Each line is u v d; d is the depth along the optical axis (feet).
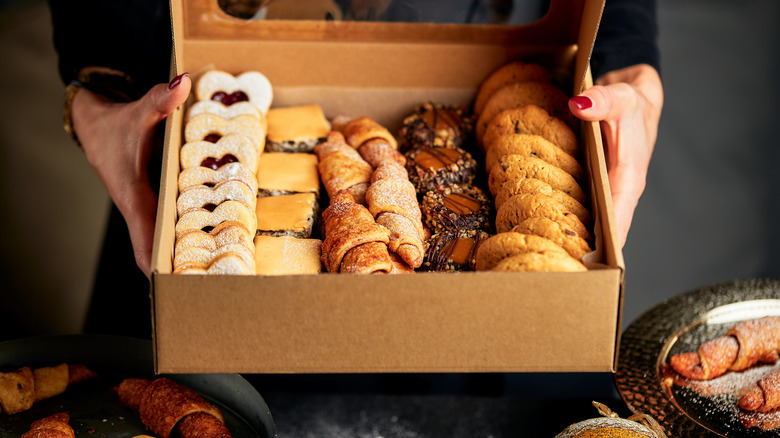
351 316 2.79
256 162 3.34
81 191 5.91
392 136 3.56
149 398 3.02
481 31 3.54
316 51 3.56
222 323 2.79
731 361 3.12
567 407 3.23
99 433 2.98
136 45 3.75
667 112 6.42
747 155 6.13
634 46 3.80
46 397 3.07
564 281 2.77
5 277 5.14
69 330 4.78
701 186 5.94
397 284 2.77
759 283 3.41
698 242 5.59
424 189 3.37
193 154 3.31
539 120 3.35
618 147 3.32
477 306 2.79
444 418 3.21
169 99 3.20
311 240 3.17
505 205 3.17
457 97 3.64
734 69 6.73
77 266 5.29
